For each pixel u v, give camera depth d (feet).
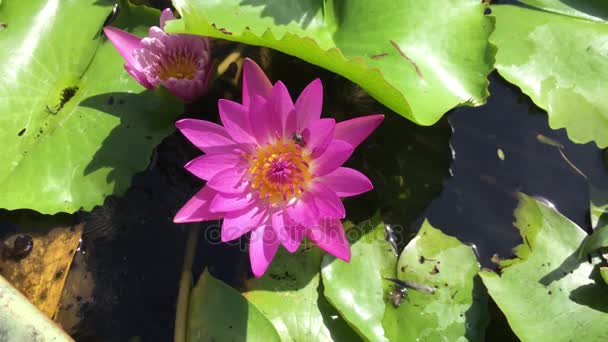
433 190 2.06
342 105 2.13
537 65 2.08
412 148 2.10
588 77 2.07
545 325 1.91
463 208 2.04
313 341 1.93
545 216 2.01
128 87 2.07
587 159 2.08
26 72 2.07
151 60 2.04
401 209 2.04
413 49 2.03
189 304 1.97
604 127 2.04
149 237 2.03
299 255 2.00
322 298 1.97
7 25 2.08
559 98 2.06
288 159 1.94
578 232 1.99
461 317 1.94
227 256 2.02
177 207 2.05
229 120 1.90
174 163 2.08
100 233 2.03
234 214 1.91
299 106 1.91
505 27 2.12
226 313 1.94
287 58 2.16
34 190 2.01
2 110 2.04
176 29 1.92
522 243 2.00
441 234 2.00
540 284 1.95
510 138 2.10
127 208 2.04
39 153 2.03
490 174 2.07
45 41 2.10
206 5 2.02
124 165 2.03
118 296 1.99
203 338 1.93
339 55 1.88
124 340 1.96
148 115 2.06
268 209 1.93
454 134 2.11
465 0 2.06
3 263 1.99
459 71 2.02
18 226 2.02
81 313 1.98
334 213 1.86
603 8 2.13
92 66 2.10
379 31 2.05
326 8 2.09
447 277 1.97
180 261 2.02
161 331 1.97
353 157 2.10
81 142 2.04
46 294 1.98
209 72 2.06
